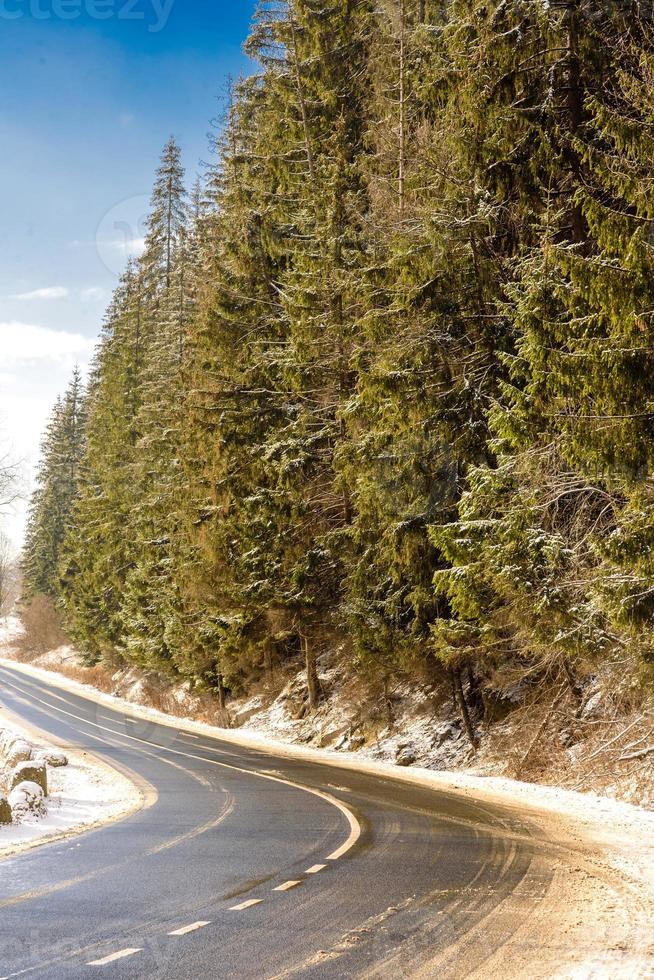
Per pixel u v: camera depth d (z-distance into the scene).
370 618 23.42
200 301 32.97
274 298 31.67
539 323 14.16
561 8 16.62
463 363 19.52
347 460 22.89
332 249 25.58
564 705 19.53
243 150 37.72
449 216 18.45
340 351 26.25
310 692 31.20
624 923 6.70
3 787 15.74
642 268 12.30
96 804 15.23
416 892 7.75
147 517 44.72
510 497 16.28
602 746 17.44
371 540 23.73
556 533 16.19
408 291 19.09
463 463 19.97
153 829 11.95
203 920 6.95
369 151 30.61
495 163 17.77
